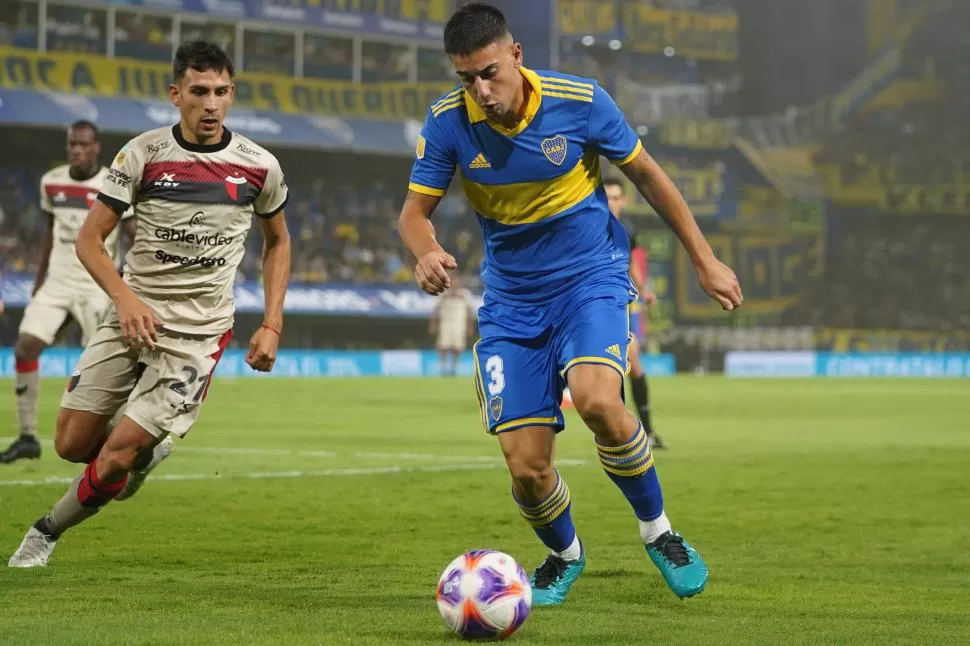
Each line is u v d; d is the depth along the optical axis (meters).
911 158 189.38
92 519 27.58
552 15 165.38
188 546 24.16
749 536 26.83
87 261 19.89
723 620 16.78
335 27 151.12
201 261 20.64
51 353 124.06
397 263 161.12
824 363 166.50
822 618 17.09
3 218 140.50
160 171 20.20
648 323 172.00
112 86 139.00
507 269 18.94
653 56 181.50
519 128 18.11
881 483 37.69
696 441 55.22
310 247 156.00
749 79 192.88
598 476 38.44
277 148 158.62
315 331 155.12
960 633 15.96
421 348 161.00
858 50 196.00
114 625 15.70
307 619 16.33
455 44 17.28
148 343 19.66
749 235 180.75
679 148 178.38
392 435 56.56
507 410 18.36
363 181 163.62
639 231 173.00
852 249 186.88
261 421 65.56
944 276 187.25
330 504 31.25
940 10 192.00
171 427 20.75
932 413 77.50
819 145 186.75
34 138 144.00
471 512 29.92
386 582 20.03
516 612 14.88
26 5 135.25
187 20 145.00
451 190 167.25
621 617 16.94
